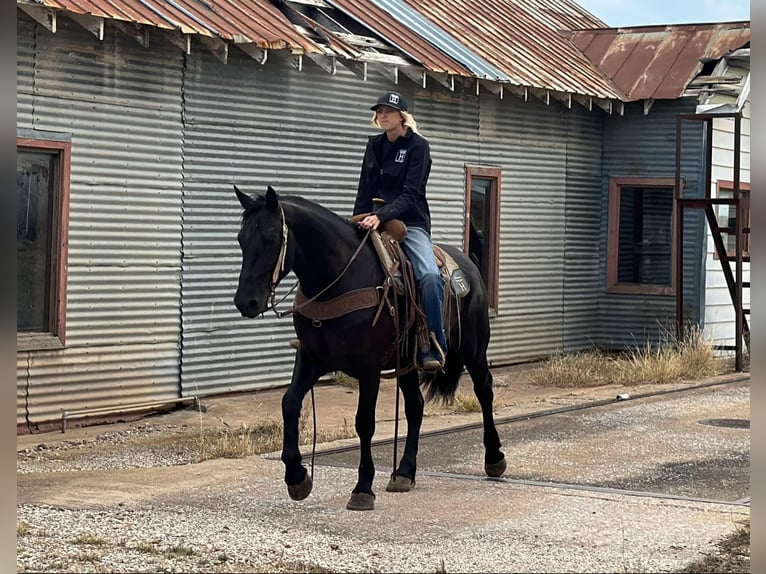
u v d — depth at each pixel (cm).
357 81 1612
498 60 1812
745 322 1917
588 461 1059
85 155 1281
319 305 827
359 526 811
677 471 1014
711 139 1838
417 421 938
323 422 1303
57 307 1254
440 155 1766
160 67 1358
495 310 1870
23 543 750
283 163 1516
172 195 1379
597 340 2073
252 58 1465
